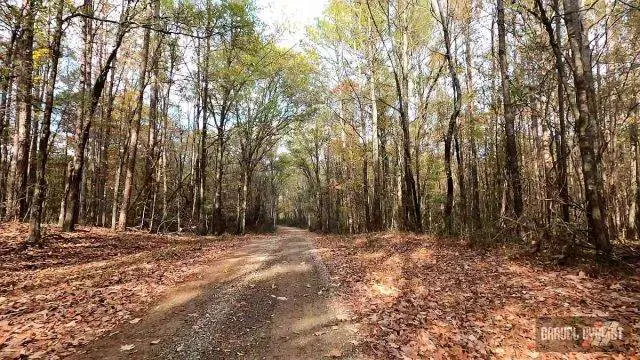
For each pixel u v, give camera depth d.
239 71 25.97
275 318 6.77
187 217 34.41
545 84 16.17
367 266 11.38
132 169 20.44
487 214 19.41
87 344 5.40
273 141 37.00
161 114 30.70
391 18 20.27
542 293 7.08
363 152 29.00
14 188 17.77
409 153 18.55
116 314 6.61
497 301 7.02
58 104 17.62
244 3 22.95
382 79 24.09
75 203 15.96
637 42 15.64
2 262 9.51
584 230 9.22
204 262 12.01
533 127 22.20
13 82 12.33
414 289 8.32
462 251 11.65
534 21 16.17
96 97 15.86
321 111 34.12
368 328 6.25
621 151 24.00
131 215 29.45
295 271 10.88
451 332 5.94
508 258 9.90
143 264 10.79
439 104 20.55
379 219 27.73
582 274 7.77
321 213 44.94
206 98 26.58
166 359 5.02
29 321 6.00
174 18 12.50
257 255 14.14
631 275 7.48
